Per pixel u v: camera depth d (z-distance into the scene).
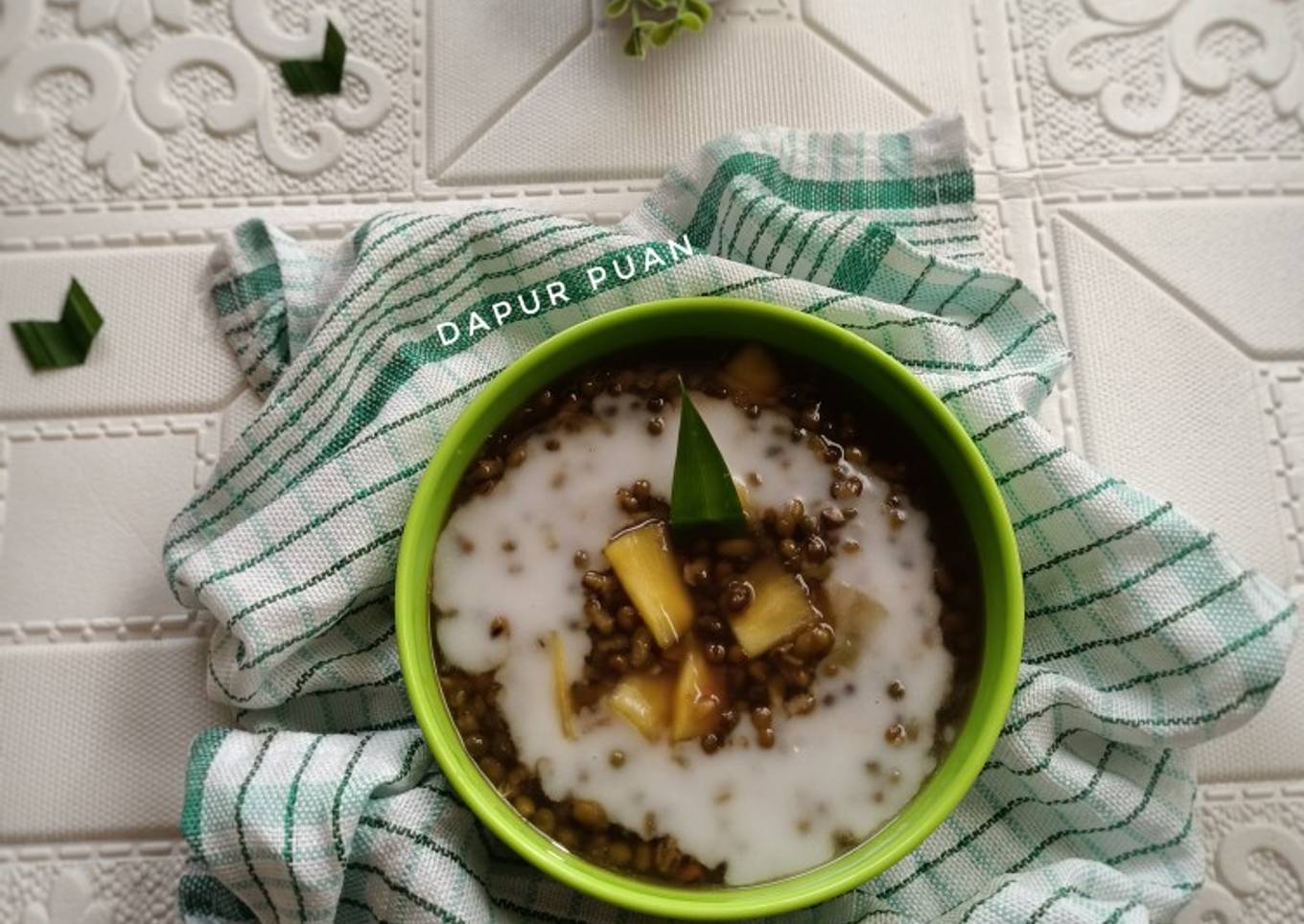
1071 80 0.34
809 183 0.32
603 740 0.25
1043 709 0.27
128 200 0.33
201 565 0.27
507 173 0.33
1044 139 0.33
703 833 0.25
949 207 0.32
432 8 0.34
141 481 0.31
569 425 0.27
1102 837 0.28
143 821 0.29
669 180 0.32
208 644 0.30
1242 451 0.32
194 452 0.31
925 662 0.26
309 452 0.29
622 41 0.34
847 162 0.32
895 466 0.27
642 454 0.27
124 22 0.33
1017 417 0.28
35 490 0.31
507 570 0.26
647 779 0.25
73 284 0.32
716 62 0.34
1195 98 0.34
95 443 0.31
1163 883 0.28
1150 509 0.27
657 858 0.25
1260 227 0.33
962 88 0.34
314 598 0.27
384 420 0.28
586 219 0.33
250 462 0.29
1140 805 0.28
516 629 0.26
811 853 0.25
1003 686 0.24
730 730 0.25
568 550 0.26
